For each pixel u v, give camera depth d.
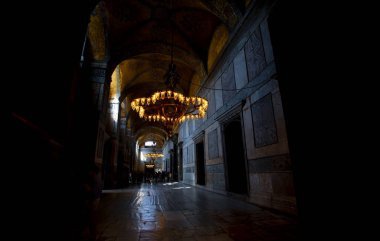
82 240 3.43
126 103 20.28
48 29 3.37
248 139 7.43
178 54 13.07
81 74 9.62
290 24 2.90
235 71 8.68
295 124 2.73
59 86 3.67
